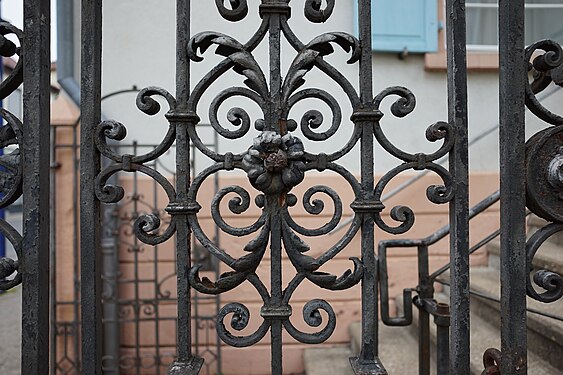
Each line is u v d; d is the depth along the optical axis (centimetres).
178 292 93
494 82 320
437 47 311
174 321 300
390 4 308
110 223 289
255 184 92
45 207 95
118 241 292
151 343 300
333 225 94
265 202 94
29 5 95
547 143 94
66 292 286
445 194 94
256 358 300
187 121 93
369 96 95
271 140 89
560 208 93
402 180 308
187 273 93
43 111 95
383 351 248
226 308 93
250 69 93
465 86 95
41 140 94
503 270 94
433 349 235
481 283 257
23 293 92
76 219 282
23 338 91
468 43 347
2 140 95
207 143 305
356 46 95
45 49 96
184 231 93
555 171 92
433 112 315
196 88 94
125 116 310
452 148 95
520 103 94
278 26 95
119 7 313
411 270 304
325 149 305
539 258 218
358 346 270
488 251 305
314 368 262
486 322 245
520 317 92
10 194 93
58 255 286
